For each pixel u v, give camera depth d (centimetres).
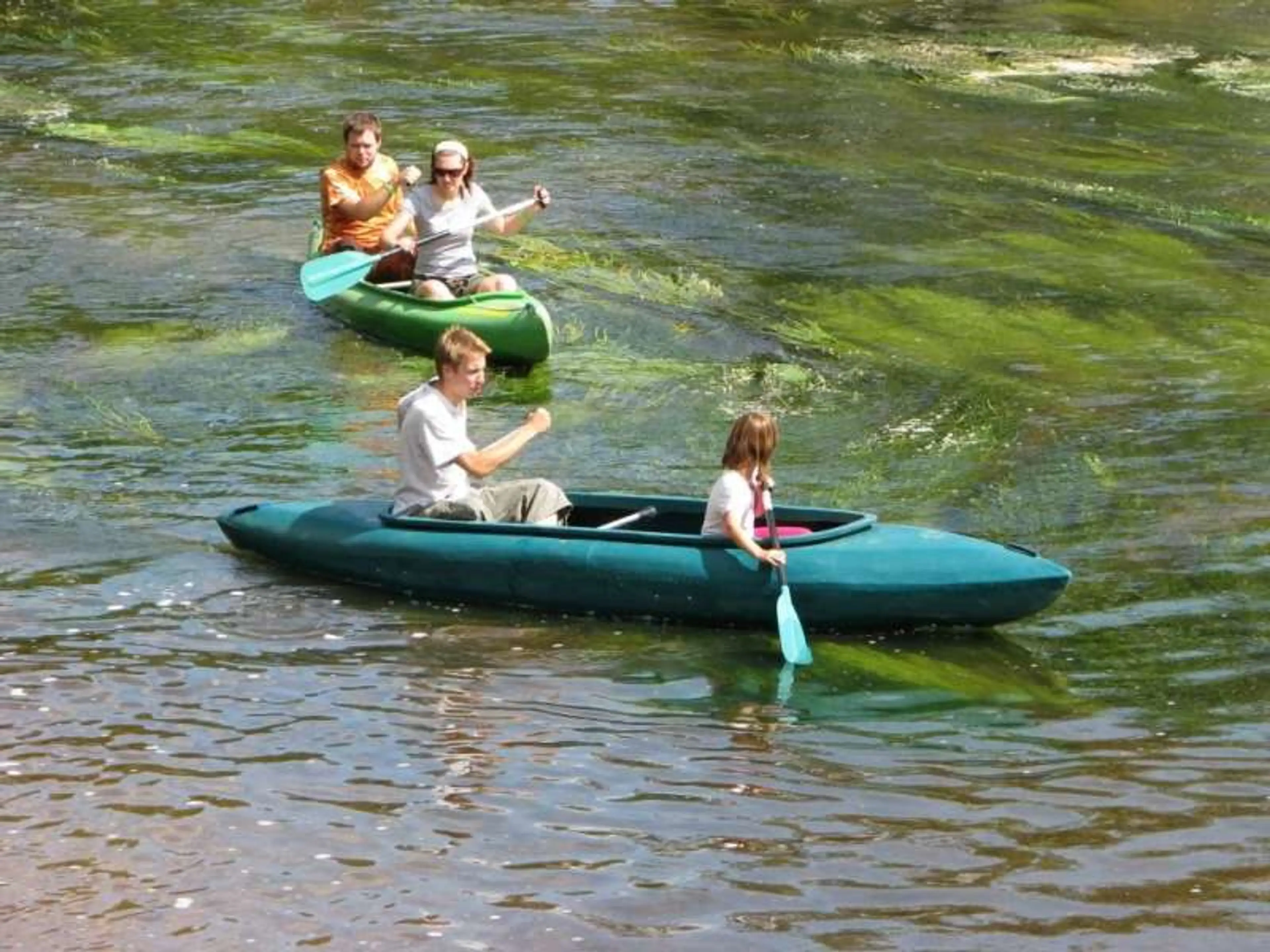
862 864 2020
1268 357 4266
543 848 2052
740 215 5394
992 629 2780
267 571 2955
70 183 5525
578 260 4875
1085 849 2062
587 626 2762
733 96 6888
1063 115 6762
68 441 3550
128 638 2669
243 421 3688
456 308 4116
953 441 3666
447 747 2323
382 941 1848
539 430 2933
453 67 7250
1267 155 6272
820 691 2542
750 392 3966
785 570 2694
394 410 3772
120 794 2177
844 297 4666
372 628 2733
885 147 6234
